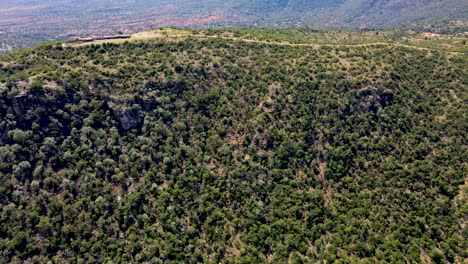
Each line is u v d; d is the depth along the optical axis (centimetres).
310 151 8425
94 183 7462
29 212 6819
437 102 9712
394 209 7425
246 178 7888
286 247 6769
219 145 8462
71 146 7881
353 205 7519
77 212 7019
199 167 8044
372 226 7106
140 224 7044
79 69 9188
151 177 7788
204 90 9600
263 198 7644
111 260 6500
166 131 8669
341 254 6650
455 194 7606
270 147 8438
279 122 8862
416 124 9138
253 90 9588
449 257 6619
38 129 7819
